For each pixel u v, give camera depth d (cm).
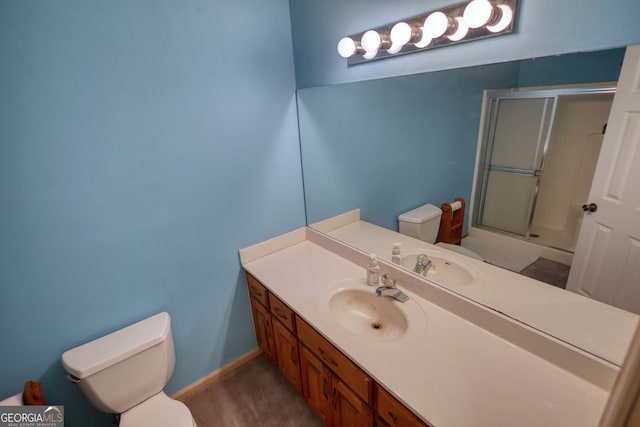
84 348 133
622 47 73
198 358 182
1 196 109
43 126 112
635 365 41
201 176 154
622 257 83
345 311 149
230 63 150
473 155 114
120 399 134
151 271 151
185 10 132
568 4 79
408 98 130
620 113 76
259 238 186
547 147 92
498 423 82
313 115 175
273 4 157
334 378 125
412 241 147
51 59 109
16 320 121
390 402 96
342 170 171
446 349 108
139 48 125
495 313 112
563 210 93
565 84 84
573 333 96
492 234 114
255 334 204
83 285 134
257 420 165
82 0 110
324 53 156
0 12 98
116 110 125
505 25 92
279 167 182
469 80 107
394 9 121
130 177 135
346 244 180
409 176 141
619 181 79
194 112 144
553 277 99
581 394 89
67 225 124
